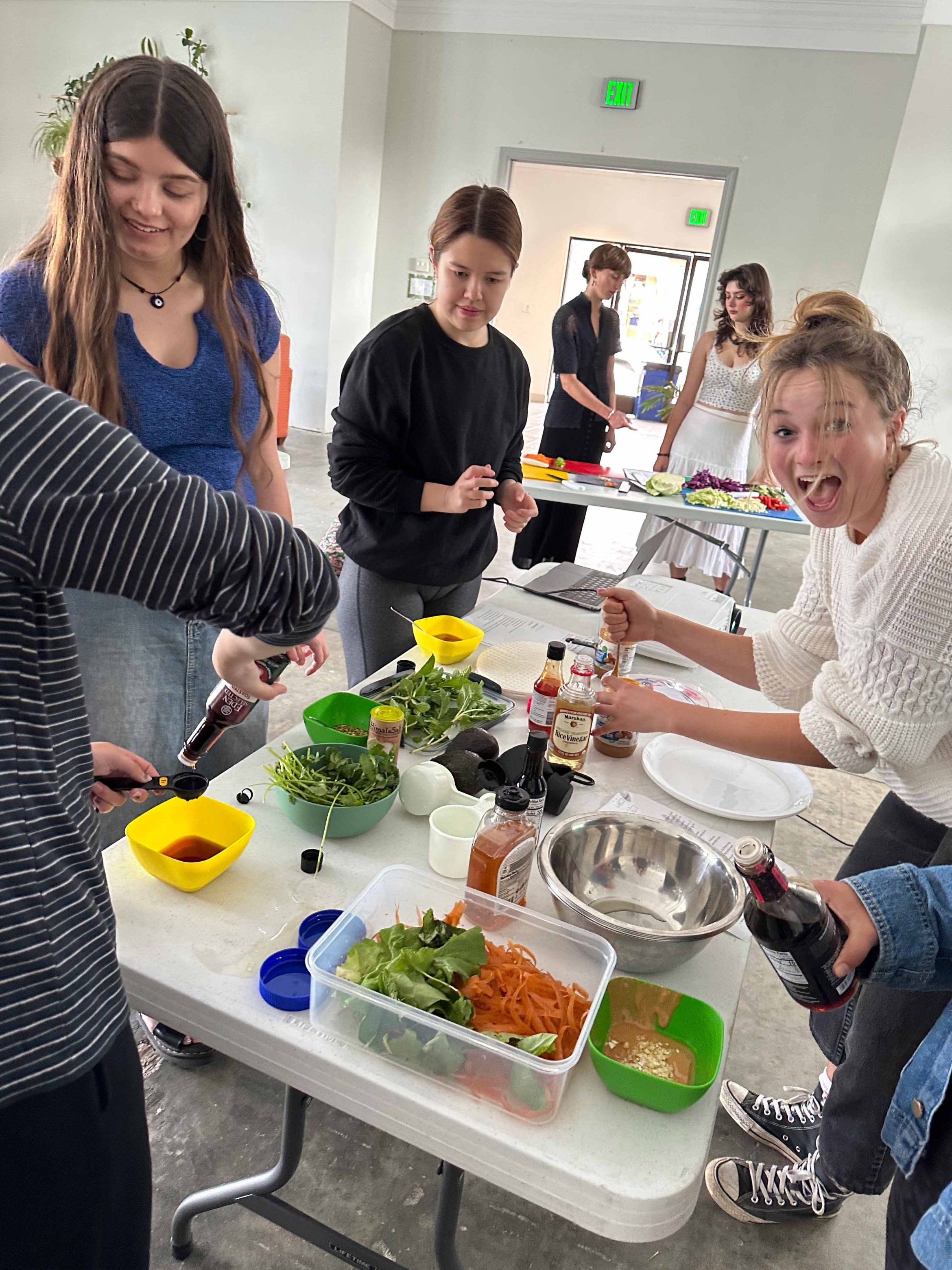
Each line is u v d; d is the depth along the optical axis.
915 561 1.03
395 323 2.00
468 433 2.14
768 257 6.74
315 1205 1.55
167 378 1.52
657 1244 1.57
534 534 4.25
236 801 1.32
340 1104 0.93
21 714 0.70
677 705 1.33
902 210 5.43
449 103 7.20
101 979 0.78
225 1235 1.50
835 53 6.20
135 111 1.31
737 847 0.82
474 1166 0.88
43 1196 0.76
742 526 3.76
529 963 1.00
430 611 2.37
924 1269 0.96
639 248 11.62
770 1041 2.05
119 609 1.54
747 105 6.47
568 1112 0.90
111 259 1.38
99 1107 0.79
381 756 1.34
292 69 6.96
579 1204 0.83
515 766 1.42
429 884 1.09
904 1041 1.31
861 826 2.99
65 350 1.43
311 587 0.69
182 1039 1.77
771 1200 1.61
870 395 1.07
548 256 12.00
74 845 0.75
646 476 4.07
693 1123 0.90
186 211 1.39
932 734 1.07
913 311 5.36
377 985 0.92
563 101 6.88
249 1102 1.73
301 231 7.36
